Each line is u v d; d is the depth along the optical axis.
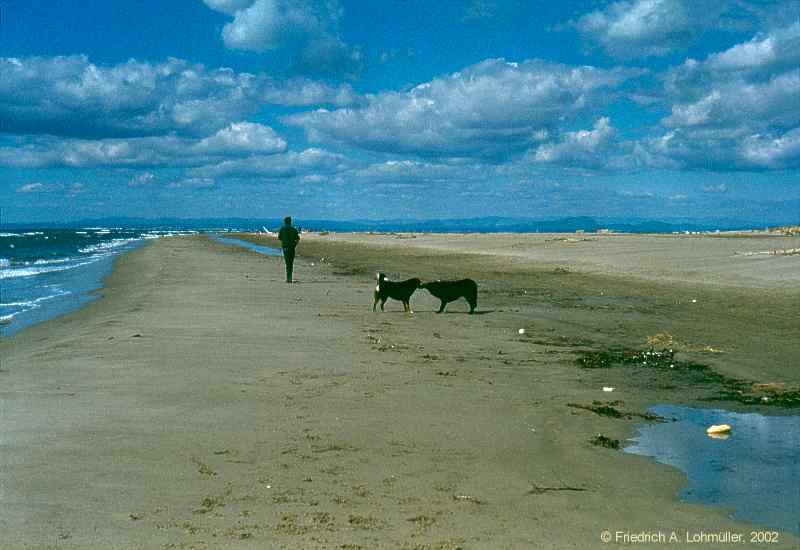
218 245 76.06
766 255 30.73
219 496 5.46
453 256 45.69
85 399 8.55
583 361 11.61
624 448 7.05
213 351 11.80
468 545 4.66
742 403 9.05
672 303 19.59
